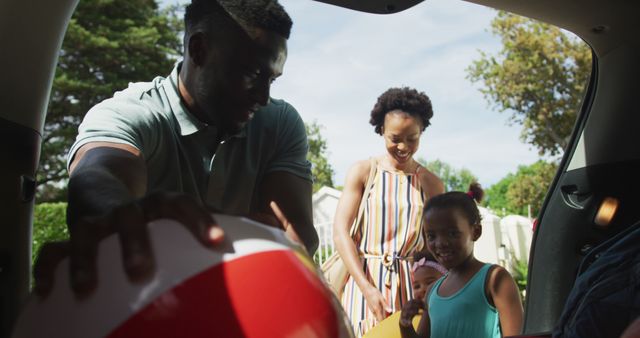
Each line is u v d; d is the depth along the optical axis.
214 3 1.93
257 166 2.27
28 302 0.95
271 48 1.92
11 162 1.65
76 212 1.29
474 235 3.16
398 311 3.34
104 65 21.64
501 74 18.53
